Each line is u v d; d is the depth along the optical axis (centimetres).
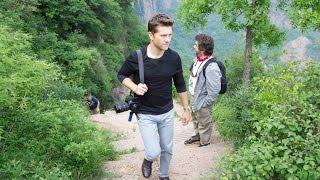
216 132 718
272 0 1391
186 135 764
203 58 598
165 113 445
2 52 457
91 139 566
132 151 679
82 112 618
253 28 1368
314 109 476
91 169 527
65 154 523
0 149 500
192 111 654
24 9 1706
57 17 2177
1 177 440
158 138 467
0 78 429
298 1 1148
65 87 886
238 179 394
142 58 415
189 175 533
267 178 406
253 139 464
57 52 1814
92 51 2017
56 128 525
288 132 427
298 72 559
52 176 439
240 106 603
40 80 516
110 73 2491
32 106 568
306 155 409
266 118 465
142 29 3734
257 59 1734
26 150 507
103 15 2672
